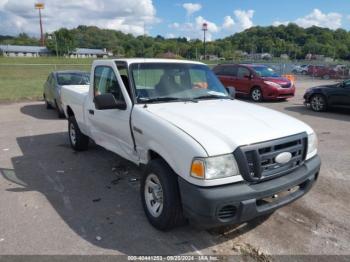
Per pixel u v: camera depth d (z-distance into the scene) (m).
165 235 3.59
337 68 31.31
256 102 14.61
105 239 3.52
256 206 3.15
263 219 3.94
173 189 3.38
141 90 4.32
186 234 3.61
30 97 15.38
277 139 3.32
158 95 4.38
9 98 14.94
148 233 3.63
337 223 3.87
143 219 3.93
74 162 6.02
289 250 3.35
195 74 4.89
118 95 4.54
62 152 6.67
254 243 3.46
